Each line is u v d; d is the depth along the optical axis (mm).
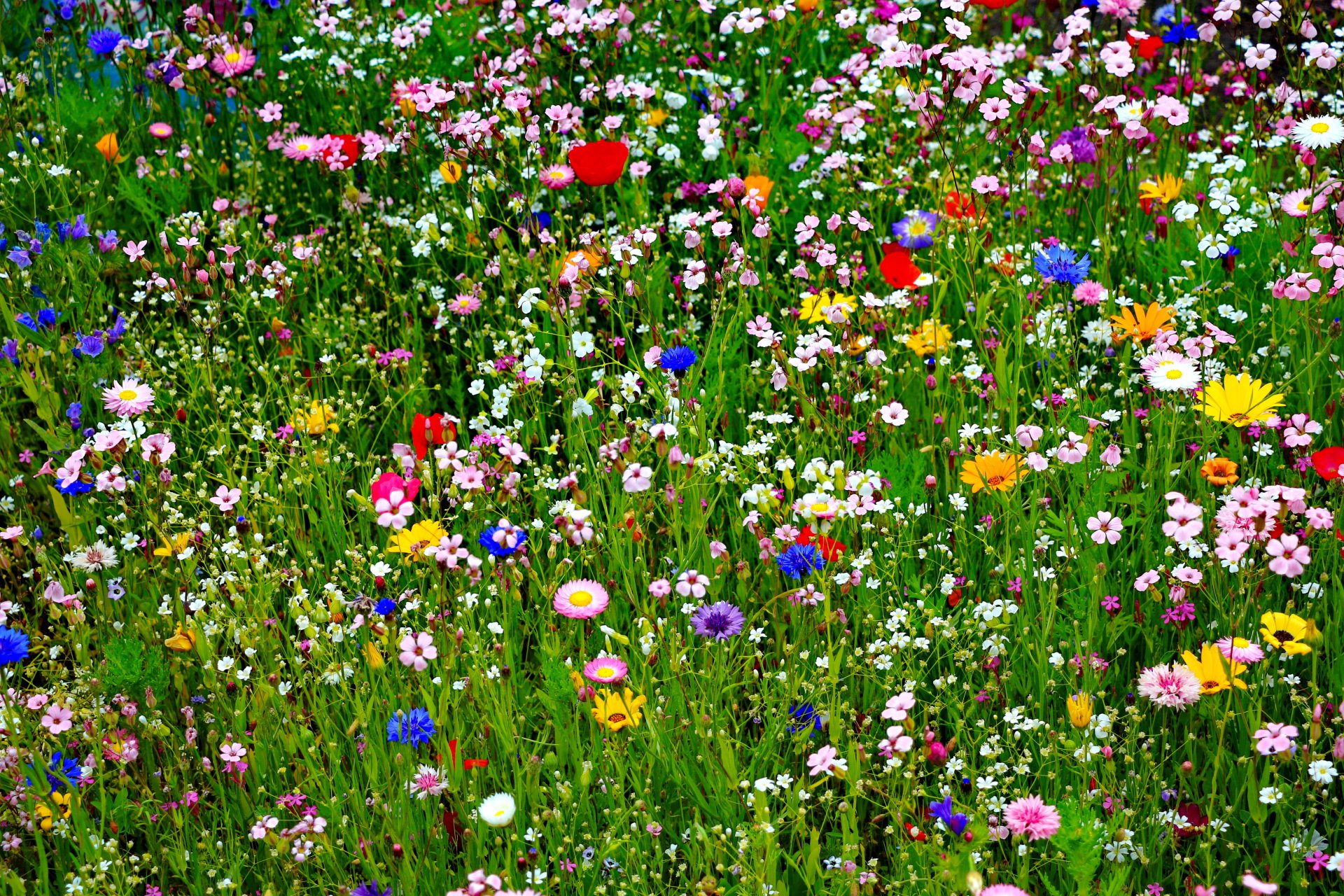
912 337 4289
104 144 5188
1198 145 5418
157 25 6062
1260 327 4320
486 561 3775
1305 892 2965
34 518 4375
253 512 4133
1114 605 3406
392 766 3330
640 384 4523
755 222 5004
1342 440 3988
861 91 5352
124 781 3285
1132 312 4512
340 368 4672
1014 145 4938
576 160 4535
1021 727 3252
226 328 4984
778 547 3693
